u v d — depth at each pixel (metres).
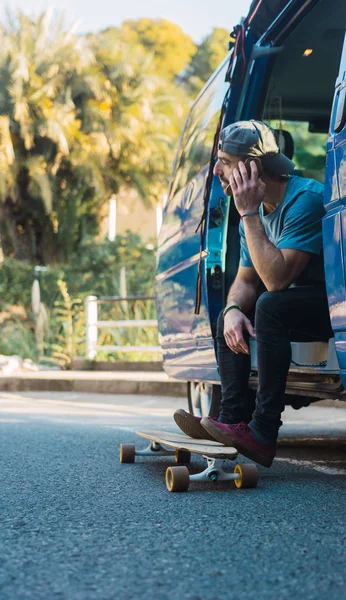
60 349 13.18
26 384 11.05
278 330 3.69
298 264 3.72
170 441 3.91
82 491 3.63
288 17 4.49
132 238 16.19
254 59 4.77
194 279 5.03
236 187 3.78
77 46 16.23
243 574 2.29
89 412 7.83
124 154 16.45
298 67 5.23
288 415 7.25
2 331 14.16
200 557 2.48
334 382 3.84
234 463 4.58
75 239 16.42
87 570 2.36
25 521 3.03
